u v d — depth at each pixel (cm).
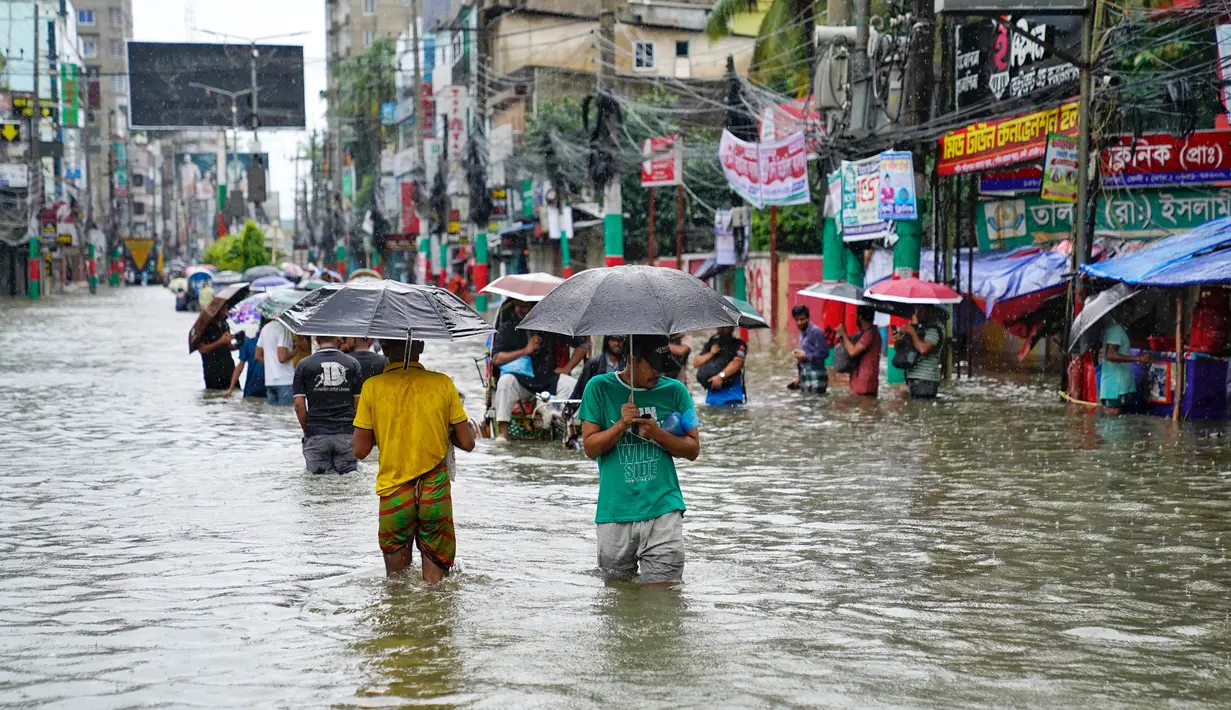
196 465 1442
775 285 3881
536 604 817
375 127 10069
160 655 712
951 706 621
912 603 823
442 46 7525
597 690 643
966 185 2864
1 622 786
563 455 1512
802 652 712
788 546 1001
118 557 970
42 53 9731
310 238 12700
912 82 2281
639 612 797
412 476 870
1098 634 752
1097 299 1859
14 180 7506
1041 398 2127
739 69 6066
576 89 5822
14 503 1205
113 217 13600
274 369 2073
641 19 5994
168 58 5756
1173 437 1616
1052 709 617
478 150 5150
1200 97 2172
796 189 2639
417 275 7756
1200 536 1031
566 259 4581
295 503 1198
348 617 789
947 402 2073
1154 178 2242
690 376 2477
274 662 696
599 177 3222
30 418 1905
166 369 2798
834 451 1530
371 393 878
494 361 1647
